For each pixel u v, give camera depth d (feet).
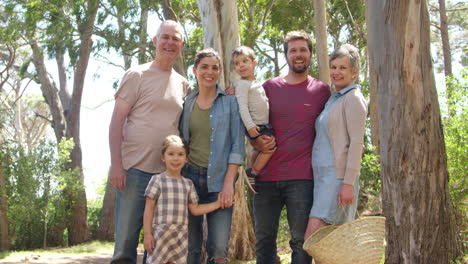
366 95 54.70
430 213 15.58
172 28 12.98
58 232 64.49
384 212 16.66
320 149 12.11
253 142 12.51
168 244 11.99
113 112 12.75
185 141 12.64
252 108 12.64
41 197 60.85
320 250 10.62
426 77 15.47
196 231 13.09
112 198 67.62
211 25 25.90
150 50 55.16
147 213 12.12
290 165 12.50
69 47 56.54
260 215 13.16
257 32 55.06
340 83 12.21
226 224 12.19
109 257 43.73
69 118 70.64
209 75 12.33
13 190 59.82
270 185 12.81
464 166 23.27
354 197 11.81
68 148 69.05
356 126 11.59
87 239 66.95
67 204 65.16
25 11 59.36
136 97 12.76
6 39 62.23
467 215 23.40
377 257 10.84
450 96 26.66
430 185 15.56
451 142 23.71
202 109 12.60
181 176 12.43
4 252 50.49
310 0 56.34
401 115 15.42
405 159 15.52
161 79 13.00
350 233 10.59
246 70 13.07
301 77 12.96
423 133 15.42
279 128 12.67
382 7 15.46
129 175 12.71
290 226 12.62
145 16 55.57
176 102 12.98
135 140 12.64
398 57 15.23
